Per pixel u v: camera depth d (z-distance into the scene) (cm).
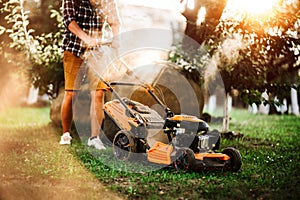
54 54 624
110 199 328
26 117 867
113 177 383
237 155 398
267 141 593
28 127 689
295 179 378
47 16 648
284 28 561
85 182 371
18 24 616
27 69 662
